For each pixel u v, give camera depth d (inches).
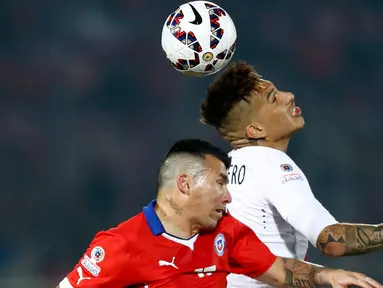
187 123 2267.5
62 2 2369.6
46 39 2351.1
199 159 516.1
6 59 2317.9
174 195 514.9
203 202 512.7
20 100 2284.7
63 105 2278.5
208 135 2250.2
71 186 2175.2
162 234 508.7
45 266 2033.7
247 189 587.5
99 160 2213.3
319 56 2361.0
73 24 2362.2
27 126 2253.9
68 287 510.0
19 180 2175.2
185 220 514.9
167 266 508.4
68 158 2222.0
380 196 2134.6
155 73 2325.3
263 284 593.3
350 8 2405.3
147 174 2215.8
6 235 2074.3
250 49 2378.2
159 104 2290.8
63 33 2354.8
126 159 2225.6
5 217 2105.1
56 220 2121.1
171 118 2269.9
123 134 2260.1
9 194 2145.7
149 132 2262.6
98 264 503.8
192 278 516.7
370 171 2171.5
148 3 2380.7
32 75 2311.8
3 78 2293.3
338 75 2341.3
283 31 2389.3
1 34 2332.7
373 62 2357.3
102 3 2379.4
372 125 2276.1
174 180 515.2
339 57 2364.7
